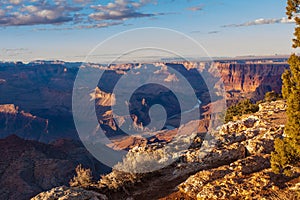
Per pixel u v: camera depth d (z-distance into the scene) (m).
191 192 15.52
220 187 15.20
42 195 15.11
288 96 13.99
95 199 15.05
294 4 13.92
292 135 13.67
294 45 13.80
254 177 15.62
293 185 14.80
